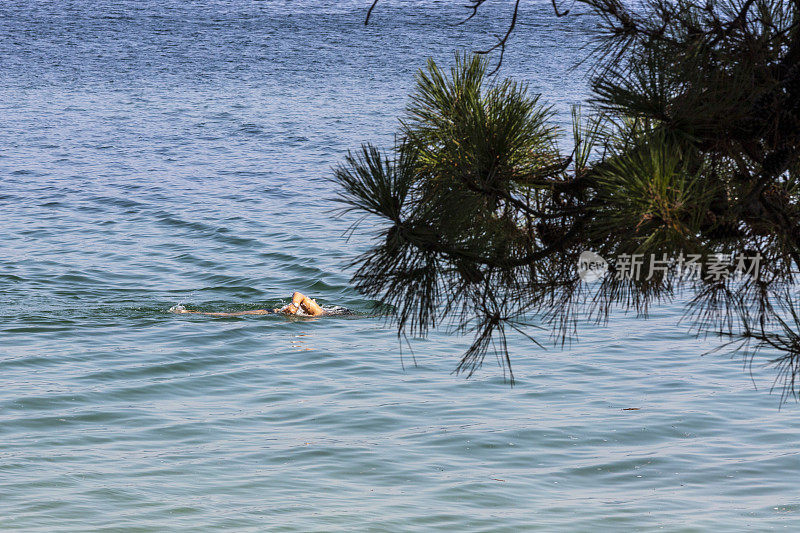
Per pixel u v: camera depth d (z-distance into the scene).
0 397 33.00
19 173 82.69
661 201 10.60
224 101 128.75
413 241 11.79
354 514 25.22
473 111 12.61
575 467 28.67
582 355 38.91
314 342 40.47
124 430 30.86
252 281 50.53
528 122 12.48
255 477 27.59
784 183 11.73
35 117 115.44
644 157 10.84
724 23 11.91
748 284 11.70
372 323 43.53
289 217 65.25
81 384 34.66
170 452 29.19
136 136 103.69
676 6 11.96
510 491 26.92
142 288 49.00
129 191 75.12
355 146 95.50
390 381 35.72
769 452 29.48
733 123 11.38
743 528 24.53
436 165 12.46
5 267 52.06
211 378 35.88
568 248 12.10
